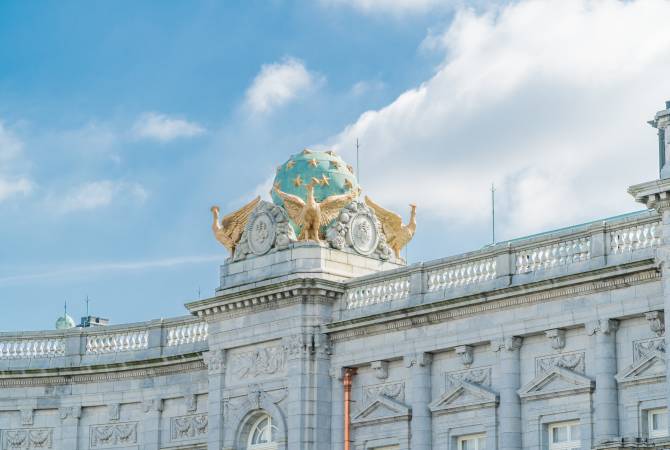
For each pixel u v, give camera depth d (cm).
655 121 6756
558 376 7038
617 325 6875
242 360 8238
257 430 8188
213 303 8331
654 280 6712
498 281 7338
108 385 8994
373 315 7719
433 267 7662
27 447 9069
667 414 6638
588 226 7038
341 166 8438
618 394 6825
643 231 6844
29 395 9100
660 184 6488
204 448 8575
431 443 7512
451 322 7488
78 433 9012
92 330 9119
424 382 7569
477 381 7388
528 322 7162
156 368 8825
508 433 7162
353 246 8219
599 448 6366
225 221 8481
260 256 8250
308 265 8031
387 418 7669
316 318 7975
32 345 9188
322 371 7938
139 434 8869
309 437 7838
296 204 8206
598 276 6869
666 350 6481
